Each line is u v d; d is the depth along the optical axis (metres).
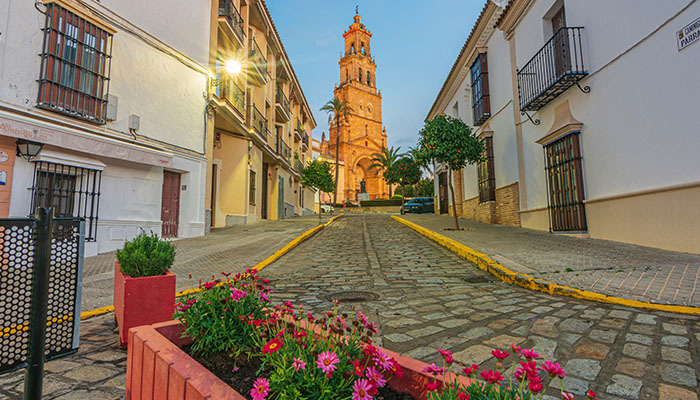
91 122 8.52
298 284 5.84
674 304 3.70
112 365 2.83
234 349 1.98
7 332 2.04
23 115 7.18
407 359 1.72
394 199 49.91
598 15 7.94
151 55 10.28
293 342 1.75
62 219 2.37
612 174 7.66
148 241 3.66
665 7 6.27
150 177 10.06
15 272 2.07
